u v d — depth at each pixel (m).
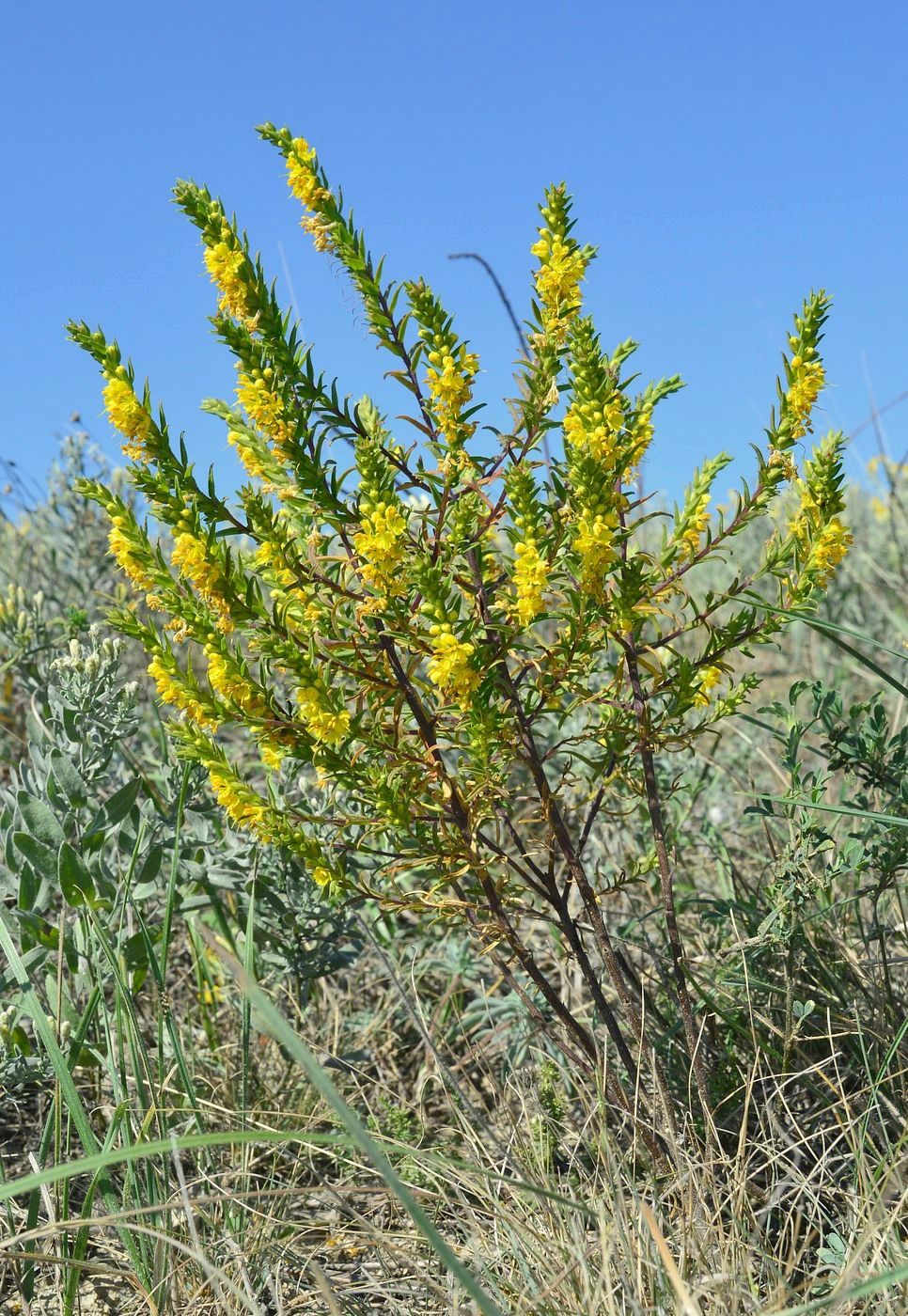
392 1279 2.04
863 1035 2.47
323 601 2.07
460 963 3.09
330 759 2.00
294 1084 2.80
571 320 1.98
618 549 2.17
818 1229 2.03
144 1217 2.06
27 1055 2.58
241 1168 2.27
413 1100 2.84
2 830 2.86
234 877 2.86
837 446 2.05
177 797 2.90
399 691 2.02
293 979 2.99
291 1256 2.07
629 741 2.19
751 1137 2.36
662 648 2.28
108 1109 2.49
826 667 5.26
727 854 3.21
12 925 2.83
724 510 2.12
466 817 2.06
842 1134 2.18
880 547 6.11
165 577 1.93
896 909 3.10
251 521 1.92
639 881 2.26
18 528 5.29
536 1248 1.98
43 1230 1.75
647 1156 2.21
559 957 2.91
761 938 2.43
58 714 2.79
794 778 2.43
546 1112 2.41
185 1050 2.87
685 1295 1.53
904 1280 1.72
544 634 2.95
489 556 2.16
